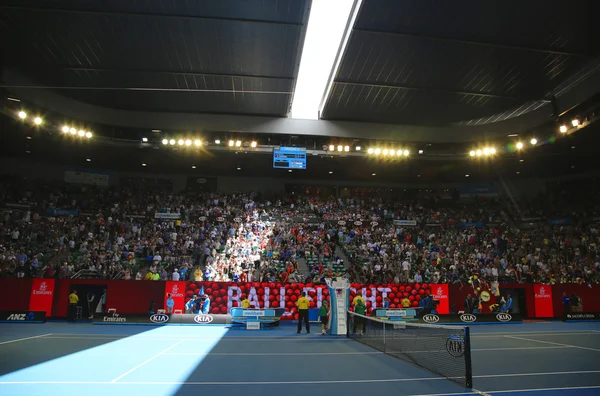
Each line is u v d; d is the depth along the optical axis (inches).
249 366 460.1
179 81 1122.7
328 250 1369.3
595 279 1252.5
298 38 912.3
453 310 1124.5
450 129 1427.2
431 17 836.0
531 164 1595.7
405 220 1669.5
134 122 1306.6
